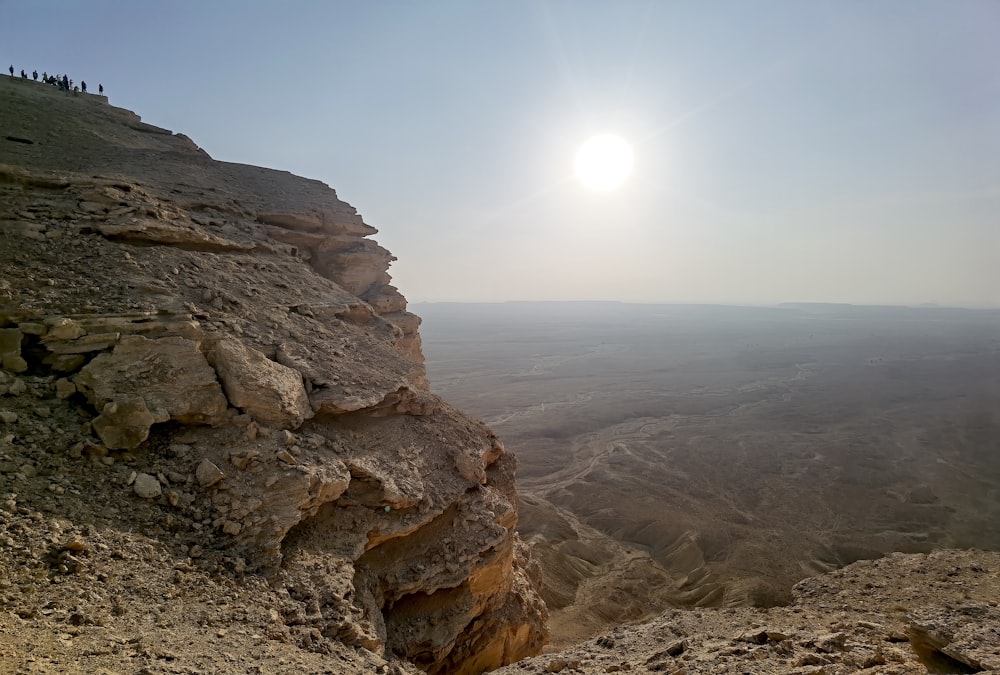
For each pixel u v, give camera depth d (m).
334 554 12.34
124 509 10.44
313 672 8.49
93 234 16.25
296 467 12.61
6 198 16.14
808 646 9.70
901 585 14.46
